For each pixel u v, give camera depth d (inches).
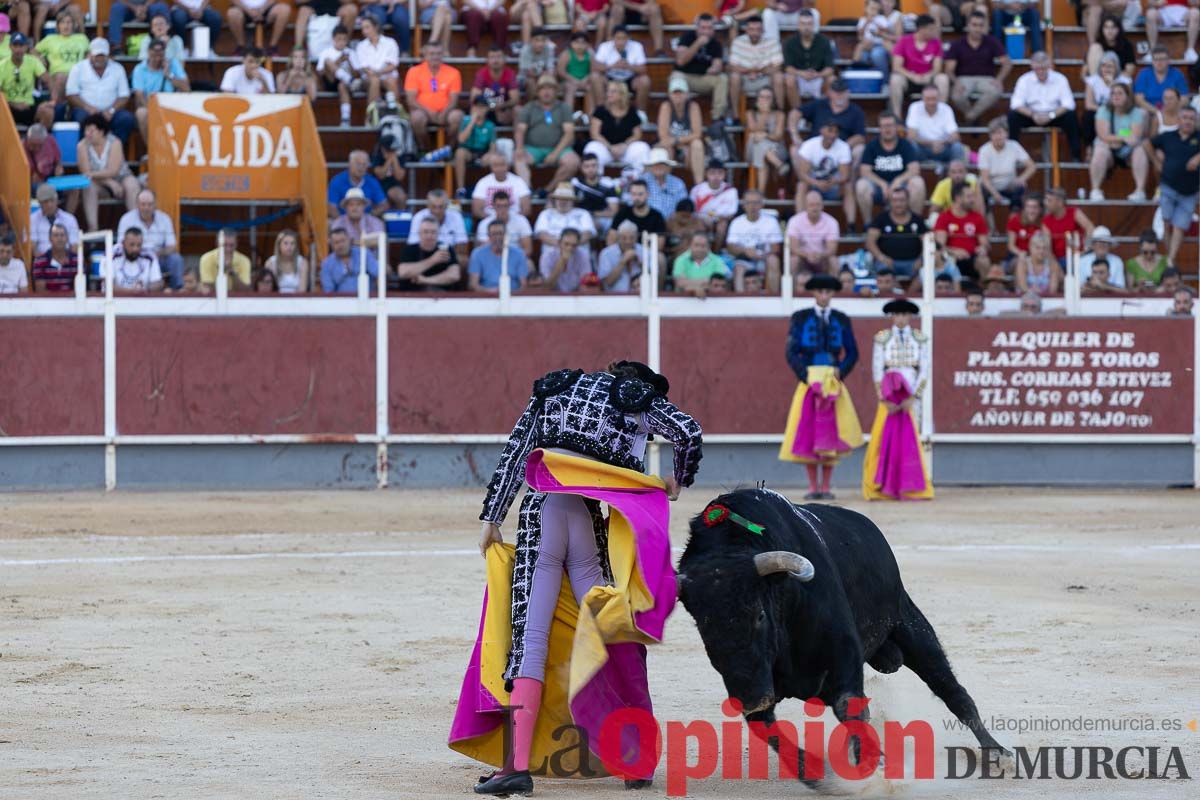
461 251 1269.7
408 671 511.2
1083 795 356.5
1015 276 1263.5
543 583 362.3
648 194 1266.0
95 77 1317.7
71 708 454.0
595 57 1409.9
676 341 1204.5
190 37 1437.0
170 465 1187.9
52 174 1258.0
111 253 1178.0
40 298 1175.6
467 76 1461.6
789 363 1066.7
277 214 1277.1
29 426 1174.3
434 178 1363.2
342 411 1195.3
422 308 1197.7
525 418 373.7
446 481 1203.2
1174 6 1518.2
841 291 1209.4
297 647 552.1
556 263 1226.6
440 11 1445.6
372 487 1196.5
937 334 1210.0
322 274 1214.9
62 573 735.7
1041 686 480.7
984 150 1344.7
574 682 350.6
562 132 1346.0
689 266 1214.9
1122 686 480.1
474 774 375.2
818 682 352.8
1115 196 1414.9
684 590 326.3
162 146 1251.8
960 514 994.1
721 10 1510.8
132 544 848.9
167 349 1182.9
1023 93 1413.6
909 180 1296.8
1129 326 1221.7
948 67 1433.3
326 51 1397.6
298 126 1277.1
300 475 1195.3
